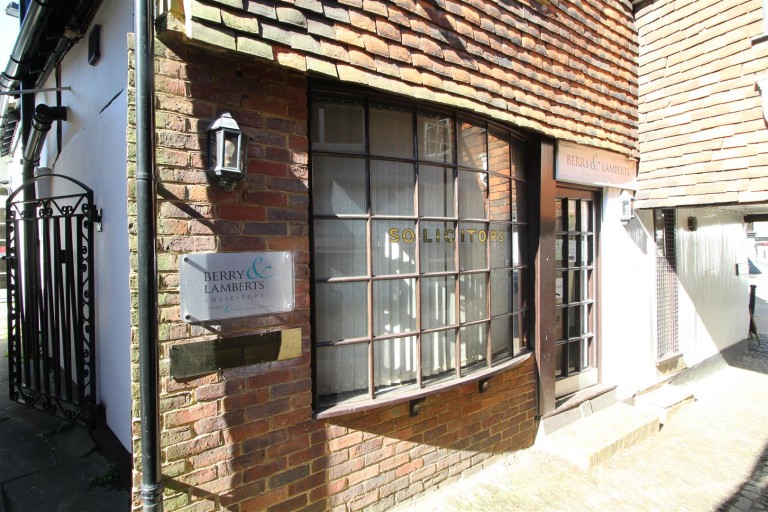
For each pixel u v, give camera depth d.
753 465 3.90
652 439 4.33
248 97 2.29
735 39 4.06
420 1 2.87
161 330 2.06
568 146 4.02
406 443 2.99
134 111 2.04
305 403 2.52
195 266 2.14
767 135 3.86
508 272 3.71
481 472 3.47
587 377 4.62
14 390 4.20
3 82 5.47
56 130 4.75
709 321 6.64
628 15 4.70
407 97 2.86
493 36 3.31
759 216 8.21
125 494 2.79
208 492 2.21
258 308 2.33
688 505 3.30
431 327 3.15
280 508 2.46
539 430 3.94
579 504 3.22
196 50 2.14
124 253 2.74
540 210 3.80
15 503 2.71
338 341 2.74
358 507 2.77
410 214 3.04
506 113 3.33
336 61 2.46
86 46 3.72
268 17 2.23
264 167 2.34
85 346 3.83
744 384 6.14
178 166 2.10
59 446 3.40
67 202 4.25
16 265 4.19
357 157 2.80
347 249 2.79
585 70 4.11
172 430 2.10
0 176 11.55
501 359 3.62
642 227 4.98
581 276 4.62
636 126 4.78
